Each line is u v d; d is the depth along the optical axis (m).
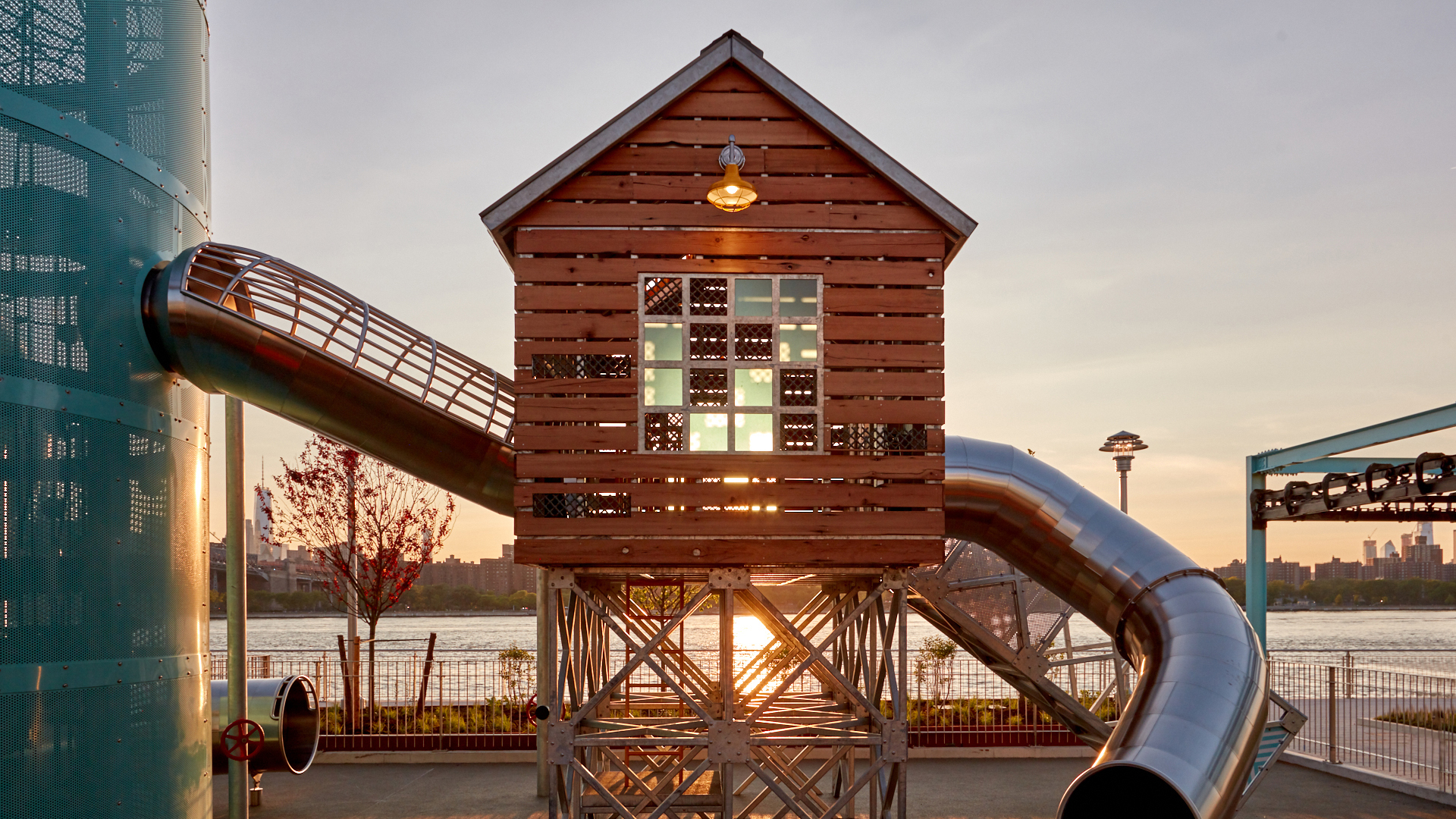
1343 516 16.53
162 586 9.13
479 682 24.52
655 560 9.77
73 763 8.03
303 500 22.34
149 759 8.79
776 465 9.90
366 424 10.54
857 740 9.99
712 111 10.17
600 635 12.86
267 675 20.20
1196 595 11.04
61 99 8.42
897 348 10.06
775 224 10.09
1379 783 15.15
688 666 13.16
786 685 9.90
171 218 9.63
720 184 9.50
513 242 10.35
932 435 10.01
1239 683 9.96
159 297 9.22
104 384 8.63
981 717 18.53
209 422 10.47
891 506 9.91
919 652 21.00
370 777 16.02
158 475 9.21
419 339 10.71
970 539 12.41
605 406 9.88
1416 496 14.05
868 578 11.27
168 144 9.62
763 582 12.08
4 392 7.77
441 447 10.70
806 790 11.34
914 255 10.14
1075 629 49.75
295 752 13.91
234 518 12.34
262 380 9.95
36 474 7.96
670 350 9.96
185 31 9.98
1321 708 19.36
